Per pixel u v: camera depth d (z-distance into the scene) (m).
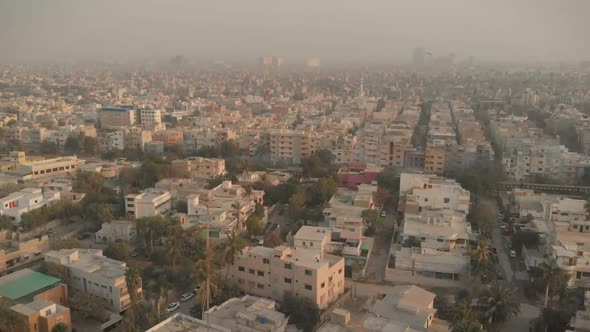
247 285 152.62
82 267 149.75
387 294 128.62
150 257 178.25
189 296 152.25
